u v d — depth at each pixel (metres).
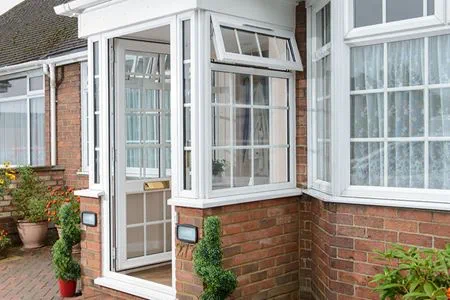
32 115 10.80
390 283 4.01
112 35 5.77
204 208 4.77
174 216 5.08
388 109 4.72
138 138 6.29
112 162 5.97
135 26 5.48
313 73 5.57
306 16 5.62
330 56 5.08
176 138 5.06
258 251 5.27
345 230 4.85
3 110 11.59
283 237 5.53
